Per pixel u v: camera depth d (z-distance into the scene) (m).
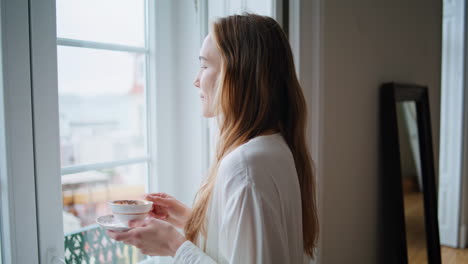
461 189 3.64
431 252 2.33
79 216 1.11
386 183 2.00
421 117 2.35
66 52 1.07
